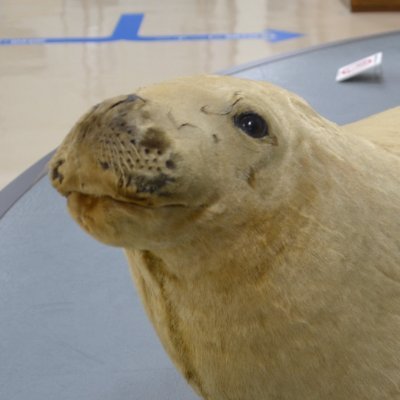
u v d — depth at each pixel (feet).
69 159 4.21
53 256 9.73
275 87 5.23
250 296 4.58
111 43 20.94
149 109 4.25
